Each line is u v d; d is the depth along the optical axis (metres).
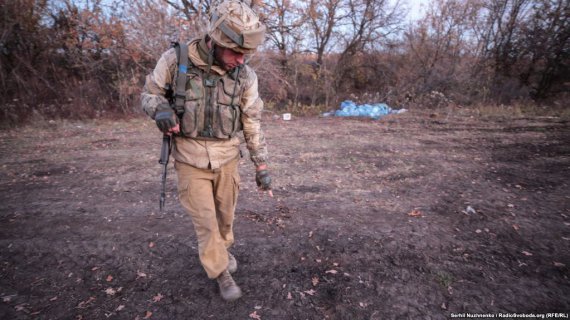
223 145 2.06
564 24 12.22
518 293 2.38
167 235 3.15
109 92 11.42
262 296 2.36
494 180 4.66
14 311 2.22
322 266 2.70
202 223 2.11
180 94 1.86
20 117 9.39
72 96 10.56
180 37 10.58
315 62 14.65
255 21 1.79
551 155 5.93
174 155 2.06
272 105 12.53
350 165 5.41
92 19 10.51
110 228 3.31
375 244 2.99
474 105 12.79
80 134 8.12
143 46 10.91
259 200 3.96
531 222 3.37
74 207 3.82
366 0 14.12
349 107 11.96
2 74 9.55
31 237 3.16
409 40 14.44
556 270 2.62
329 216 3.55
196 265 2.71
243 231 3.22
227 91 1.94
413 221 3.43
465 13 13.52
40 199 4.07
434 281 2.51
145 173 5.02
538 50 12.65
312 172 5.04
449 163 5.52
